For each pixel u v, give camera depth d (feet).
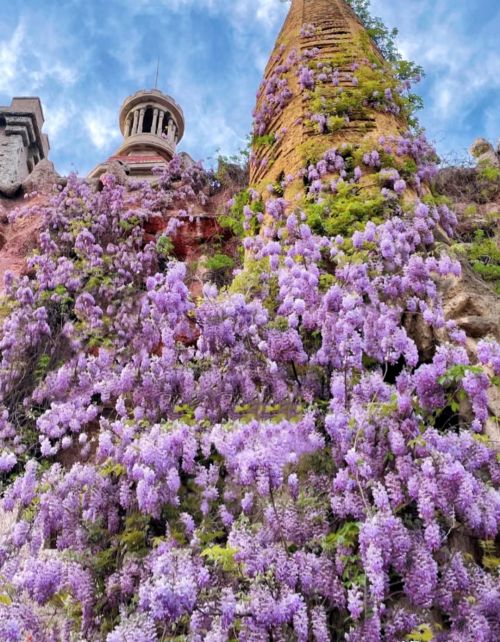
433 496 9.52
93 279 24.77
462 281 15.30
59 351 22.15
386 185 19.75
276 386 13.66
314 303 14.52
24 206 30.32
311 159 21.44
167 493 12.02
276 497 10.99
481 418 10.61
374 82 24.82
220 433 11.78
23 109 53.06
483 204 26.45
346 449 11.01
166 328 16.47
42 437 18.13
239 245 25.53
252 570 9.53
